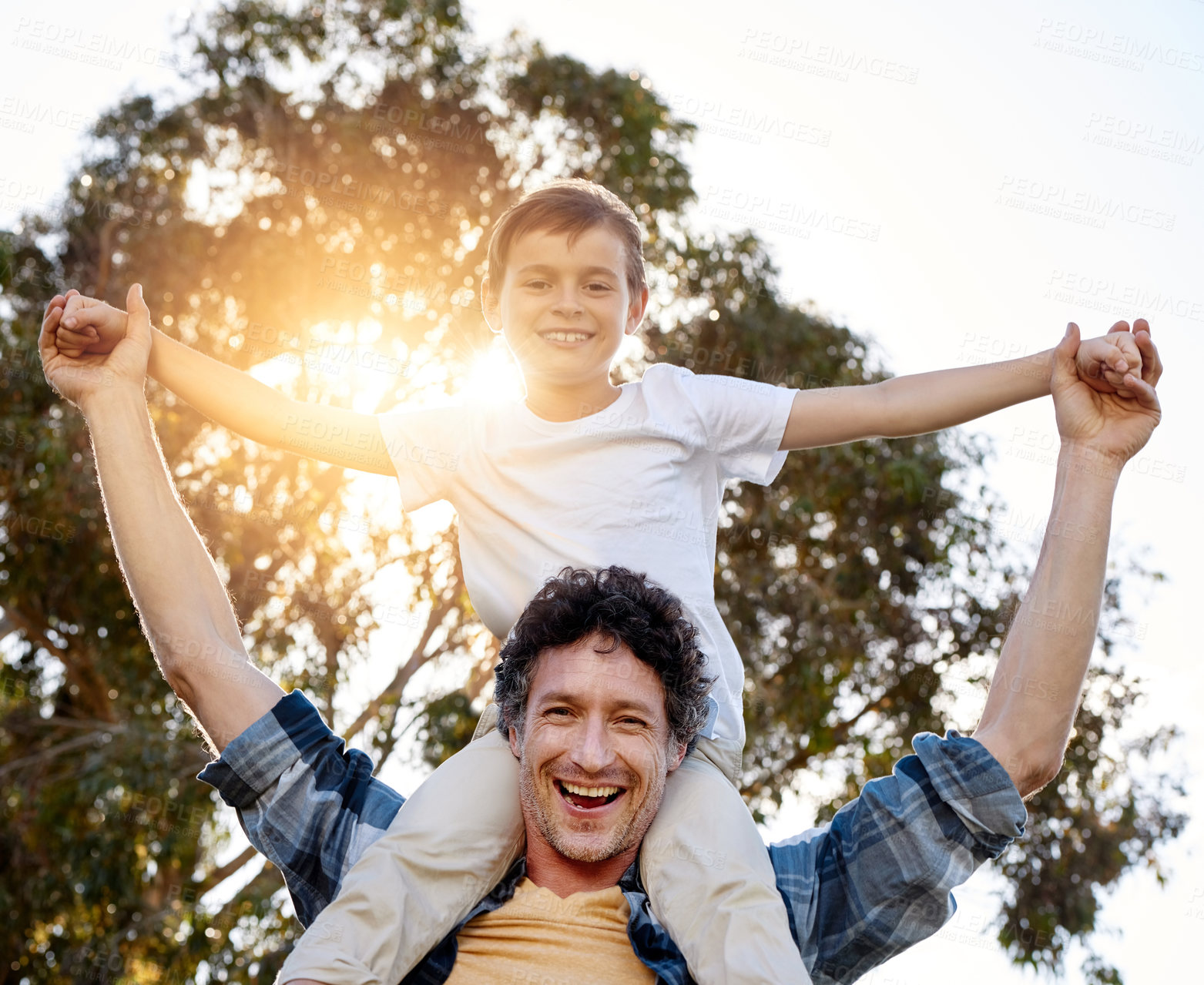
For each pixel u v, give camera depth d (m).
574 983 1.95
